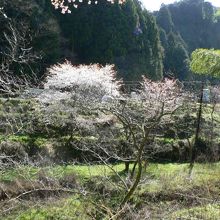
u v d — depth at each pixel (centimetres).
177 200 941
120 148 1122
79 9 3123
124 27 3297
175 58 3662
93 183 889
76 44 3158
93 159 1270
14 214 833
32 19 2361
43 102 1441
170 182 1041
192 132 1570
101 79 1580
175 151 1520
